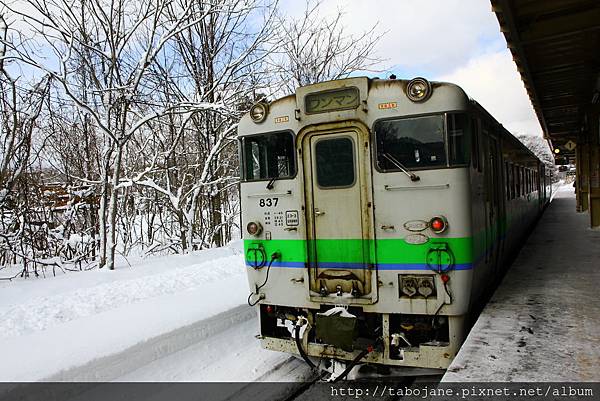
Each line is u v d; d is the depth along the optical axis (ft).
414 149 14.89
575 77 29.91
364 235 15.46
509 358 12.29
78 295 24.12
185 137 48.60
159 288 26.08
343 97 15.74
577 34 21.39
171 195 38.70
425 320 15.07
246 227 17.47
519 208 31.89
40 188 34.78
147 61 31.58
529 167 41.14
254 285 17.40
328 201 15.99
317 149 16.20
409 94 14.85
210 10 33.22
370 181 15.34
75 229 38.22
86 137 38.91
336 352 15.84
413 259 14.78
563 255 27.63
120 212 43.73
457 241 14.34
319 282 16.15
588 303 17.02
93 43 33.01
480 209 16.71
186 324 19.11
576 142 61.31
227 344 19.94
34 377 14.20
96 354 15.99
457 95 14.61
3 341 17.61
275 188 16.84
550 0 18.04
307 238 16.28
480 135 17.25
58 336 18.11
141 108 40.22
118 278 28.99
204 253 38.09
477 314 17.84
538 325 14.80
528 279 21.40
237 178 43.19
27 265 32.73
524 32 21.06
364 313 15.98
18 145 30.66
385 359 15.24
